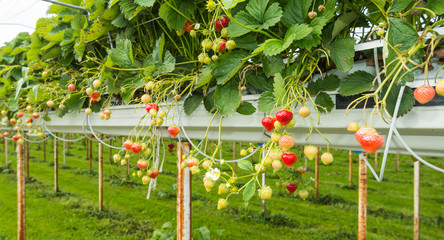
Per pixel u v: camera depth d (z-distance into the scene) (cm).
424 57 79
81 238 632
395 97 75
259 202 905
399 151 88
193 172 97
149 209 852
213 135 138
